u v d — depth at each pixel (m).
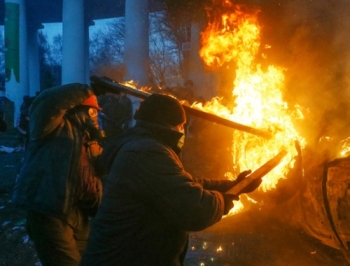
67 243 2.53
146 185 1.68
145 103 1.87
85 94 2.48
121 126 7.67
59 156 2.52
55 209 2.46
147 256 1.73
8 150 9.92
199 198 1.67
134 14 11.27
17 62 15.27
